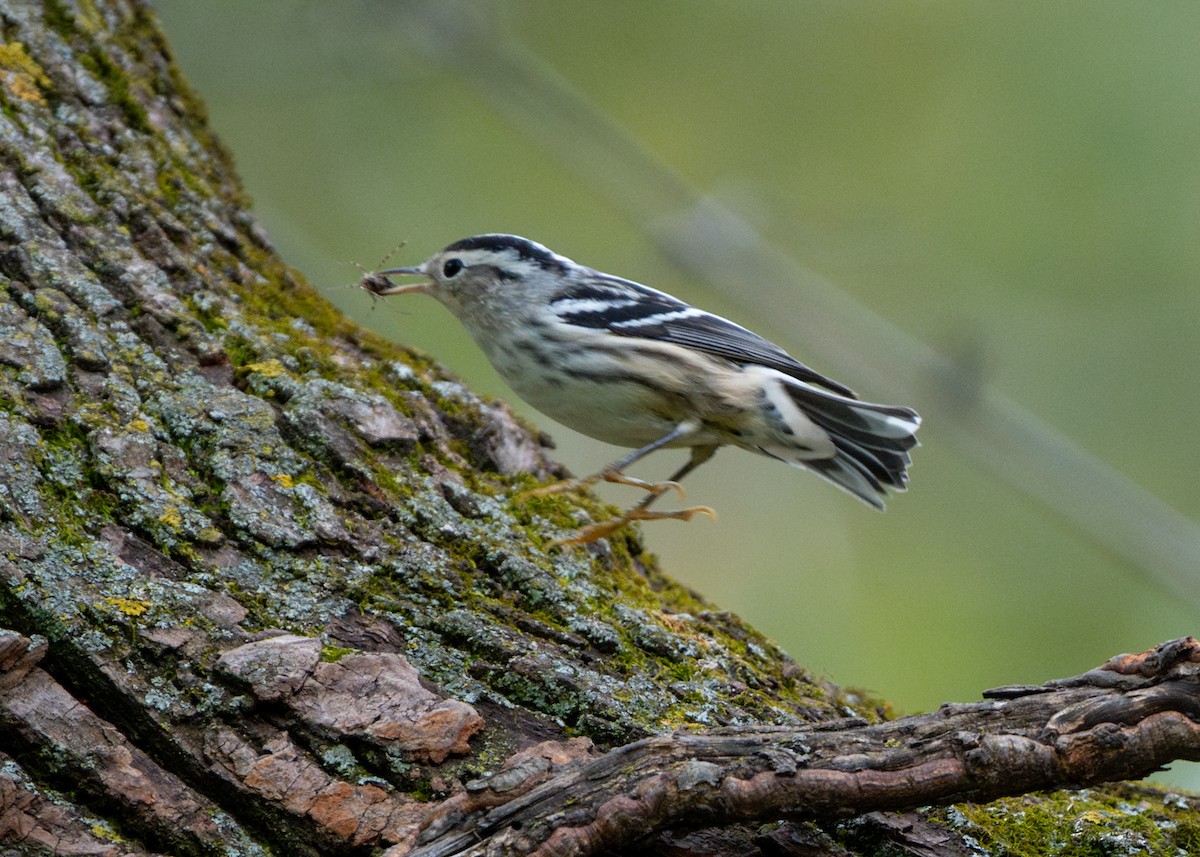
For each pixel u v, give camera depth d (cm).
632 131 2047
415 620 688
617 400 973
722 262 1683
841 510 1934
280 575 688
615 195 1711
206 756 593
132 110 980
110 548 662
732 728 600
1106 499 1597
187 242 902
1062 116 1969
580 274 1023
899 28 2044
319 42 1705
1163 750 582
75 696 607
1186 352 1900
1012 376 1912
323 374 844
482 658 680
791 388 955
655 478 1908
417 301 1798
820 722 666
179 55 1706
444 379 949
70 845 557
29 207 823
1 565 618
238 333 841
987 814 677
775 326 1688
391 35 1703
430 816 561
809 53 2050
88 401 730
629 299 995
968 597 1861
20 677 589
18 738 577
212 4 1720
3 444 675
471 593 724
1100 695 593
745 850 598
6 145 851
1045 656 1797
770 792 564
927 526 1923
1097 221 1945
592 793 557
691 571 1895
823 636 1825
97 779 575
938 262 1975
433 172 1956
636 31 2066
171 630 626
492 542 770
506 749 635
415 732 616
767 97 2045
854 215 1894
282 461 748
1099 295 1945
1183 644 589
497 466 884
